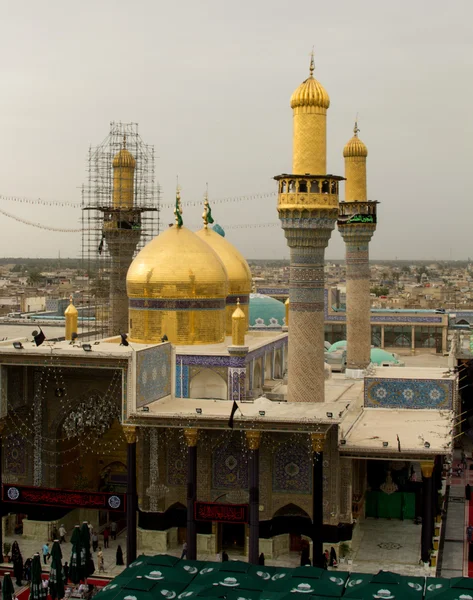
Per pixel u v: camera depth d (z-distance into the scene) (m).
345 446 39.78
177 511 42.28
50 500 41.06
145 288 48.50
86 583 37.22
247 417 37.59
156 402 41.12
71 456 45.94
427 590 30.95
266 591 30.75
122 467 46.69
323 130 42.78
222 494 41.44
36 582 34.66
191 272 48.38
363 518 45.97
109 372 43.69
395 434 42.09
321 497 37.72
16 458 45.16
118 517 46.38
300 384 42.44
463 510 49.06
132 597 30.33
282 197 42.47
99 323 84.06
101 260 74.12
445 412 47.59
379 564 39.56
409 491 46.22
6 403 42.28
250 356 47.53
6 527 44.34
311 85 42.59
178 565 33.34
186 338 48.44
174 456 42.12
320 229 42.19
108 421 44.50
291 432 39.34
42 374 44.59
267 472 40.91
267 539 40.81
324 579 31.53
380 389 48.62
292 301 42.66
